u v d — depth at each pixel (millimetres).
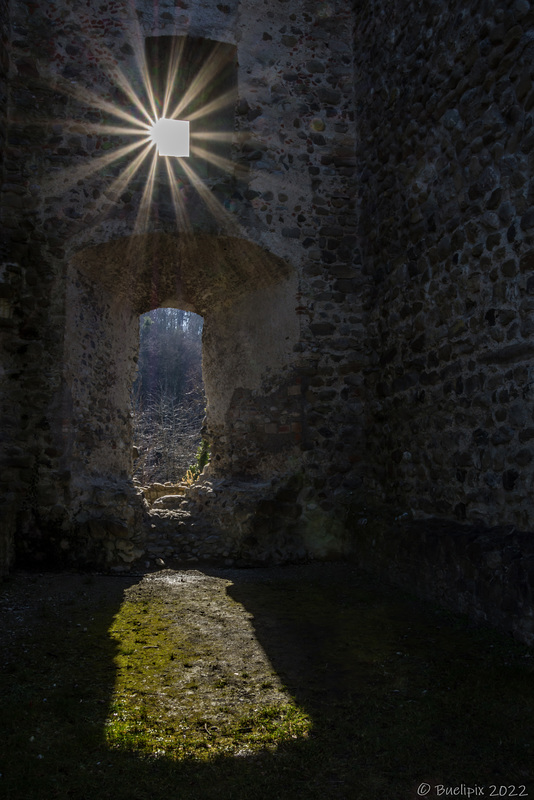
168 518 5566
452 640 3094
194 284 6148
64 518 4895
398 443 4762
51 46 5371
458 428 3846
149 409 20391
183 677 2668
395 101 4906
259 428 5781
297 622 3510
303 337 5531
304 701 2408
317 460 5445
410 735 2098
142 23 5562
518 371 3244
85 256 5270
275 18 5859
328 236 5680
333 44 5926
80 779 1835
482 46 3615
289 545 5305
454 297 3918
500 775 1853
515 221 3283
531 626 2855
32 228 5113
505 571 3062
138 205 5340
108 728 2158
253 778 1853
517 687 2467
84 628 3383
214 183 5543
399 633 3254
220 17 5707
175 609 3812
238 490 5555
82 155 5293
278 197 5629
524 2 3230
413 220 4531
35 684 2555
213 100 6129
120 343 5988
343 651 2990
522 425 3191
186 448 17562
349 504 5375
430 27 4312
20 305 5020
